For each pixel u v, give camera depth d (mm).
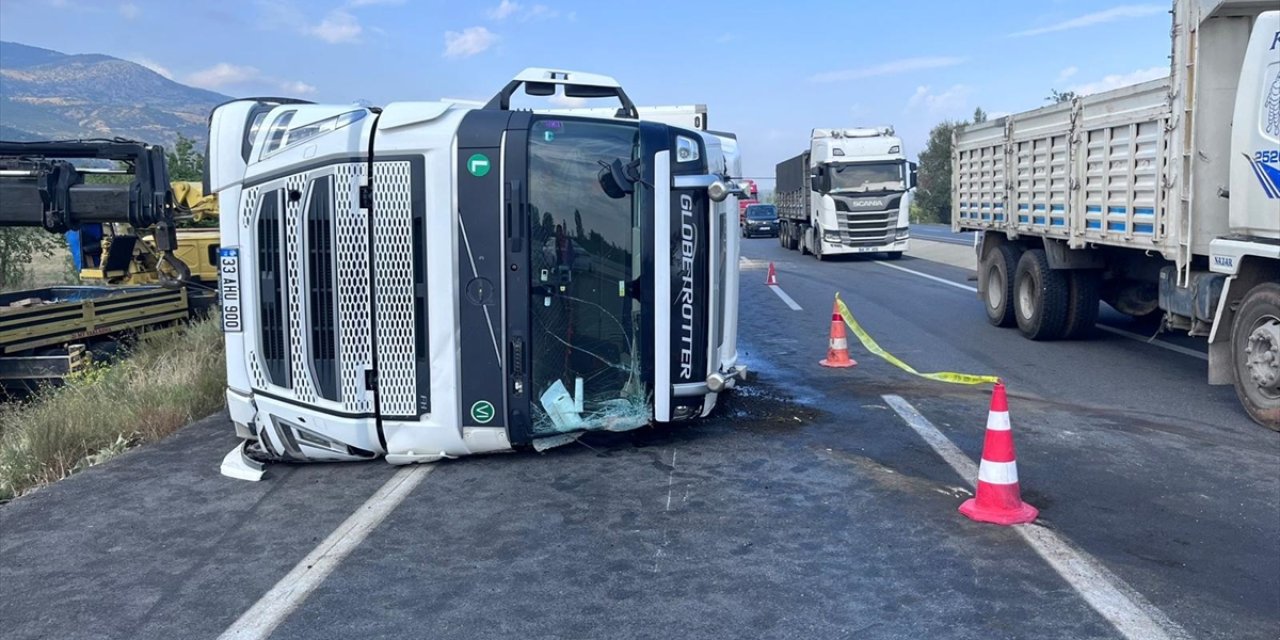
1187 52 7973
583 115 6426
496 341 6219
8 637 4121
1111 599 4203
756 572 4574
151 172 8578
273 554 4992
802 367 10094
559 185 6215
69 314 10547
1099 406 8211
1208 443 6855
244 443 6828
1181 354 10742
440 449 6371
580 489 5887
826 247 27594
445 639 3977
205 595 4500
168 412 8008
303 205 6148
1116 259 10914
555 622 4105
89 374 9742
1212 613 4074
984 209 13398
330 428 6309
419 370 6234
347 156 6051
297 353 6297
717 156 6973
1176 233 8266
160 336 11547
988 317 13586
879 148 27594
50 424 7387
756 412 7816
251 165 6250
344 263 6148
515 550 4934
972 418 7582
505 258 6133
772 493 5742
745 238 48125
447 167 6059
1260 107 7418
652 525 5246
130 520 5578
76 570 4852
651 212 6281
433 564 4785
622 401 6445
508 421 6312
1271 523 5199
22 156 8445
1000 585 4363
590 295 6320
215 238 14680
